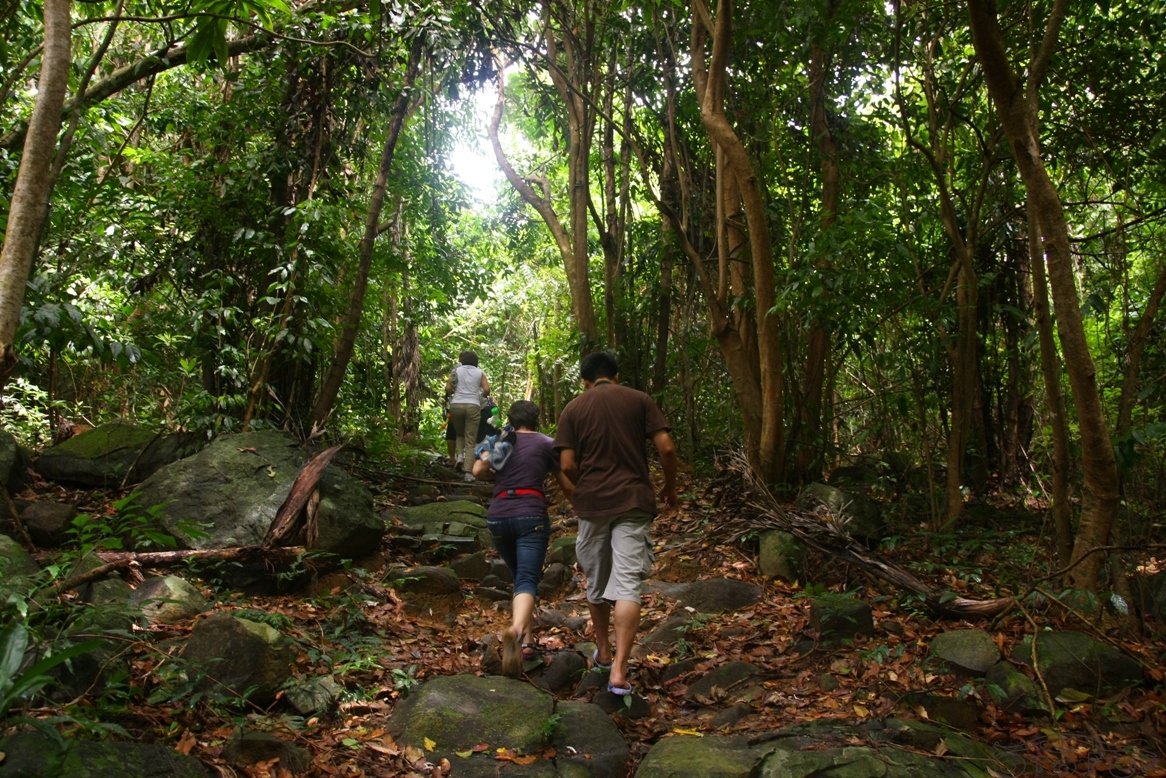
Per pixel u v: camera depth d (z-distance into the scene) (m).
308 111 8.46
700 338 10.84
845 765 3.17
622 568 4.02
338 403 10.34
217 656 3.58
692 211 10.27
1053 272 4.37
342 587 5.47
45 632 3.41
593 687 4.16
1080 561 4.42
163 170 8.30
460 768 3.28
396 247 12.23
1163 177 7.42
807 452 7.89
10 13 5.11
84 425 8.53
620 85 10.27
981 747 3.44
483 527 7.42
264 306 8.24
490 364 22.64
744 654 4.63
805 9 6.59
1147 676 4.00
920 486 8.33
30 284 4.84
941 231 8.38
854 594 5.31
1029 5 5.00
